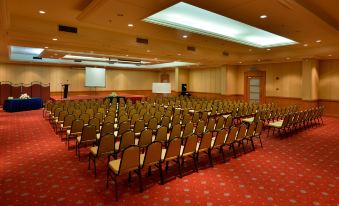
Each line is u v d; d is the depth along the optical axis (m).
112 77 22.66
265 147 6.50
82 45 9.23
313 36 8.09
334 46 10.11
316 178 4.41
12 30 6.88
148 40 9.50
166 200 3.58
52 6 5.89
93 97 17.23
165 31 7.91
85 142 5.38
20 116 11.98
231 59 13.43
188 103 11.73
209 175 4.54
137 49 10.05
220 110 10.13
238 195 3.75
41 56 14.65
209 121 6.59
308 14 5.54
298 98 13.95
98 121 6.55
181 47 10.58
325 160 5.43
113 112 8.59
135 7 5.27
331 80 12.83
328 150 6.23
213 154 5.85
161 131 5.34
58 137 7.45
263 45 11.16
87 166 4.95
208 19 7.64
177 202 3.53
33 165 4.99
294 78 14.11
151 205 3.44
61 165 5.00
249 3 4.95
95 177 4.39
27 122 10.22
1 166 4.93
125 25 7.07
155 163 4.04
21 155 5.66
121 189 3.93
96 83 19.95
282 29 7.05
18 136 7.58
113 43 8.73
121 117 7.21
